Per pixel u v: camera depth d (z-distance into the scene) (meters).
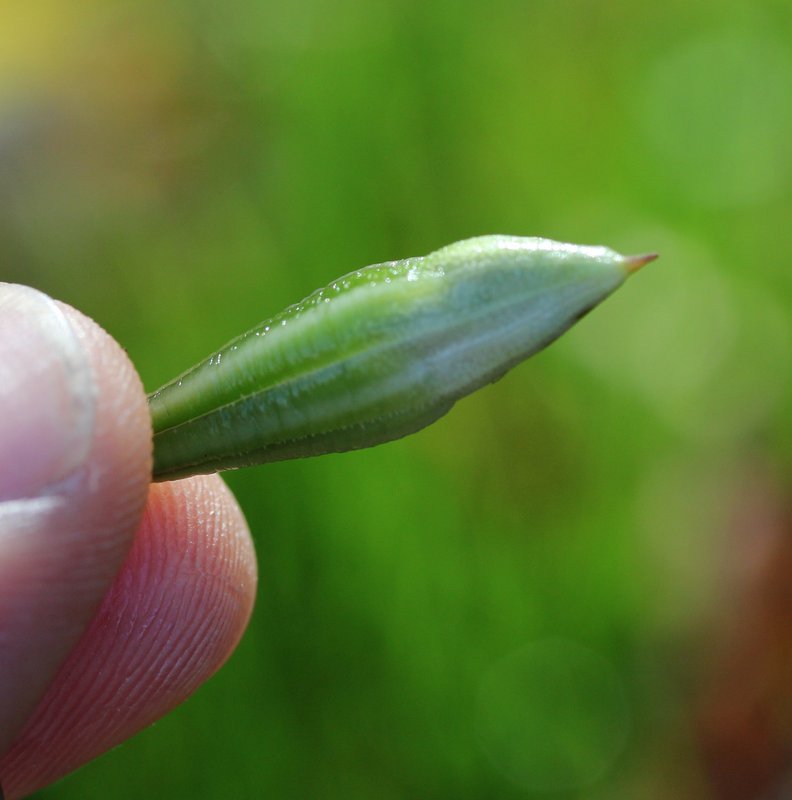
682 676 0.26
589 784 0.25
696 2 0.37
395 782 0.24
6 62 0.36
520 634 0.26
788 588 0.25
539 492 0.28
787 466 0.27
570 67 0.35
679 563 0.27
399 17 0.32
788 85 0.36
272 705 0.24
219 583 0.15
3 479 0.12
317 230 0.30
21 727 0.13
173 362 0.28
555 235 0.33
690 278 0.32
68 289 0.31
